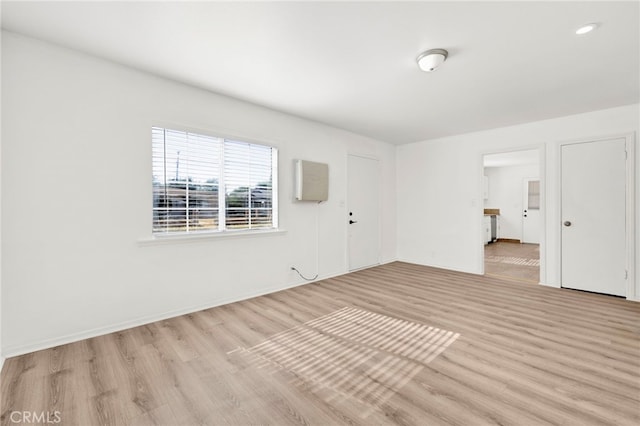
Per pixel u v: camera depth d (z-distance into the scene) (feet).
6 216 6.70
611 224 11.51
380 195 17.60
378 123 13.83
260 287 11.71
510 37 6.77
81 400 5.36
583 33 6.55
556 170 12.67
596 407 5.10
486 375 6.12
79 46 7.31
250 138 11.18
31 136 6.98
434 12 5.93
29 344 7.02
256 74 8.76
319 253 14.07
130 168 8.43
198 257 9.92
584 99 10.55
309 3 5.68
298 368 6.46
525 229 26.76
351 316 9.46
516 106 11.32
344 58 7.80
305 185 12.70
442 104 11.19
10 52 6.70
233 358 6.86
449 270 16.12
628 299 11.09
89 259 7.82
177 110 9.30
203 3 5.67
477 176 15.20
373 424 4.79
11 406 5.19
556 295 11.58
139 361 6.69
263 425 4.81
